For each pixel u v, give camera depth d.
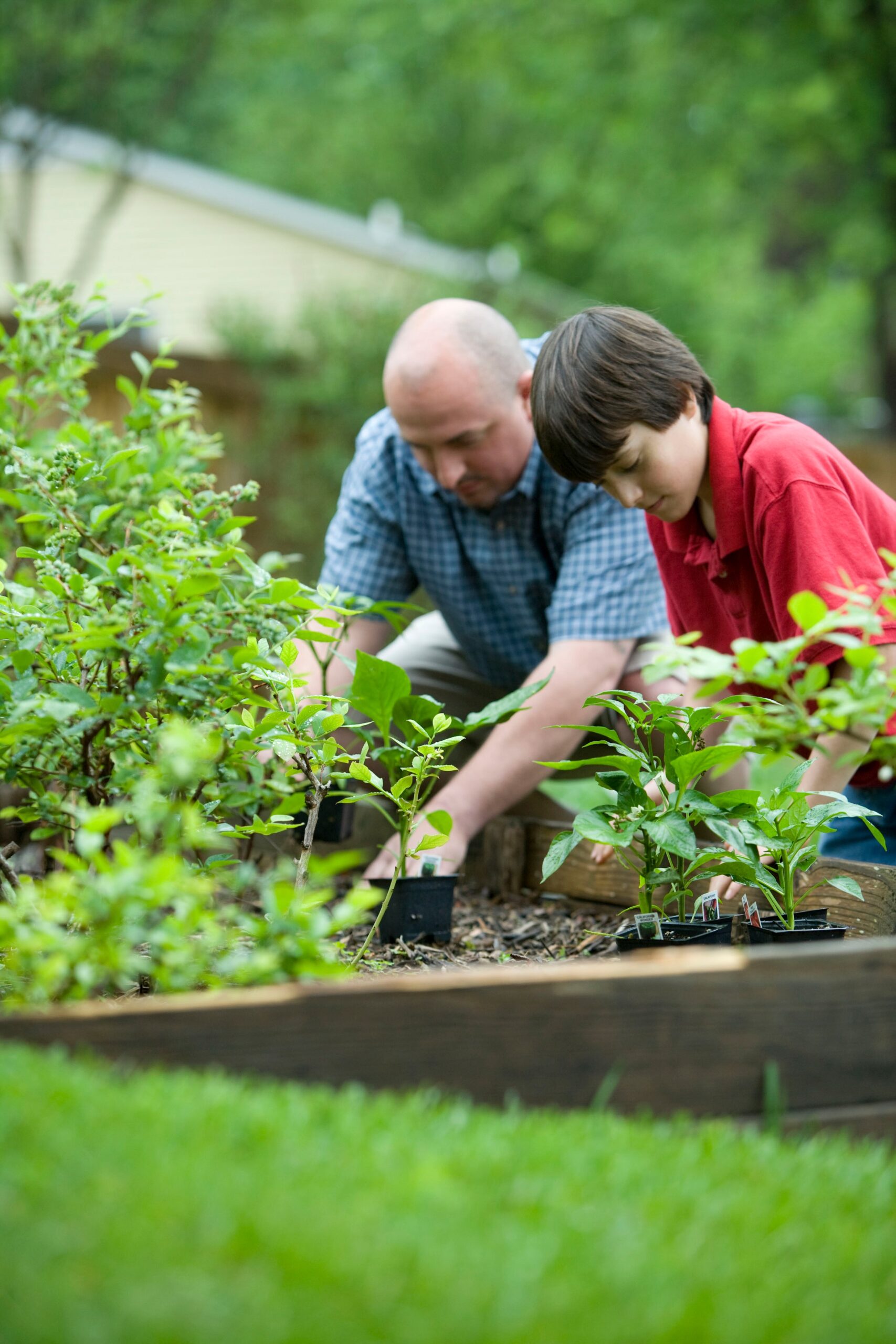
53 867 2.86
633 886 3.18
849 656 1.76
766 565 2.49
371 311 10.13
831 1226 1.35
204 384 9.04
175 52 14.81
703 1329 1.12
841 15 13.12
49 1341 1.02
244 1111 1.38
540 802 3.84
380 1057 1.54
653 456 2.46
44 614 2.33
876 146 14.84
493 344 3.31
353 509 3.77
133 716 2.25
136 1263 1.12
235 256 16.14
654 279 26.02
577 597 3.37
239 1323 1.05
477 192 26.58
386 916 2.92
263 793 2.38
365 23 15.62
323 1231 1.17
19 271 13.92
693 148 16.44
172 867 1.59
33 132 14.05
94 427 3.37
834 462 2.56
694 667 1.72
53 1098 1.37
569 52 14.83
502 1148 1.38
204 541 2.48
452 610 3.87
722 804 2.34
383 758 2.58
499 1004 1.56
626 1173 1.38
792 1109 1.65
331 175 28.44
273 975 1.75
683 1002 1.61
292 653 2.38
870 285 19.64
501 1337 1.07
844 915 2.56
